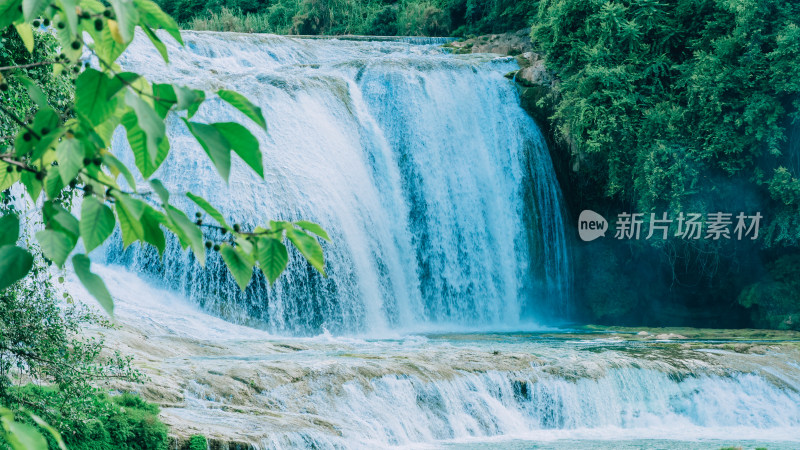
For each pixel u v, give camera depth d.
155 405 10.48
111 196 2.26
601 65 27.30
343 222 25.64
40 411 8.25
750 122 24.52
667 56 27.56
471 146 29.70
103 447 8.74
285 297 23.50
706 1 26.69
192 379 12.83
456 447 13.05
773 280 26.58
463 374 14.97
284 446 10.94
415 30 44.06
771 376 16.81
